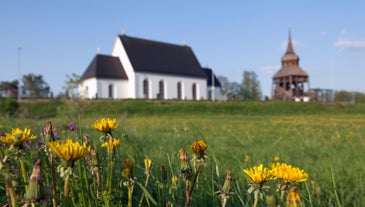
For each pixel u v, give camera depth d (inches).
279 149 351.9
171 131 652.7
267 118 1374.3
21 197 55.9
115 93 2316.7
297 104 1952.5
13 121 416.5
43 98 1828.2
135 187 91.7
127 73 2378.2
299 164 223.1
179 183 88.0
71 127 109.2
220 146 395.2
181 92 2583.7
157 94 2448.3
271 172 56.2
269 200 53.5
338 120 1145.4
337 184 161.9
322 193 138.8
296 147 371.9
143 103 1835.6
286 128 804.6
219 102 1990.7
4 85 3486.7
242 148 379.9
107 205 69.0
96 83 2235.5
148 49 2532.0
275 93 3161.9
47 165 73.5
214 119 1301.7
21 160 60.5
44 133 61.2
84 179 70.1
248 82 4365.2
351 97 3442.4
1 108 1391.5
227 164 240.4
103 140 73.6
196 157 67.4
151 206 87.2
